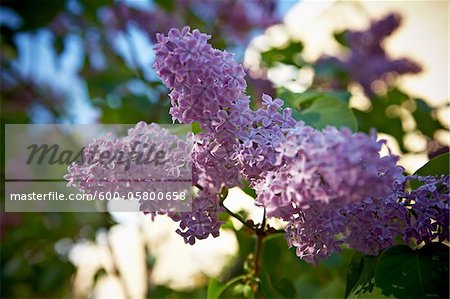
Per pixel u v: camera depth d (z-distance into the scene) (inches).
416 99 37.1
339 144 15.7
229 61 18.4
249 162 18.3
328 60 40.7
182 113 18.7
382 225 18.7
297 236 19.0
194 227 19.6
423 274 18.3
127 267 49.0
